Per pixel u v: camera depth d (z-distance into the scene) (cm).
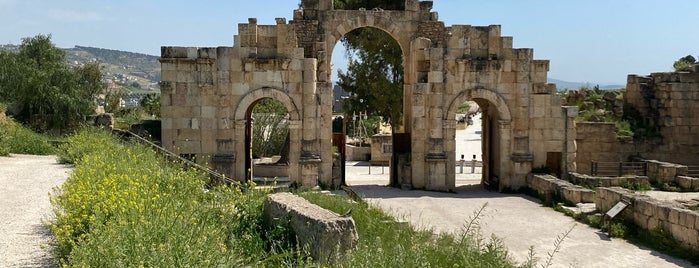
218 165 2962
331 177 3020
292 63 2966
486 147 3344
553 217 2398
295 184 2978
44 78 4228
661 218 1947
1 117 3550
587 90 3872
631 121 3656
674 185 3009
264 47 2981
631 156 3500
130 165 1845
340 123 6119
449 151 3077
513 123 3083
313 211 1390
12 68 4350
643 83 3697
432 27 3172
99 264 911
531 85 3078
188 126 2956
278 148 4812
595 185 2919
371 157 4716
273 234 1382
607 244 1961
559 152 3105
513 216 2411
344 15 3114
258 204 1568
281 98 2966
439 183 3069
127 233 987
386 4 5016
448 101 3059
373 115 6575
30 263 1134
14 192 1902
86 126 3441
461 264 1224
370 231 1525
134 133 3256
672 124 3559
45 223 1373
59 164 2623
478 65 3045
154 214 1167
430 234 1556
